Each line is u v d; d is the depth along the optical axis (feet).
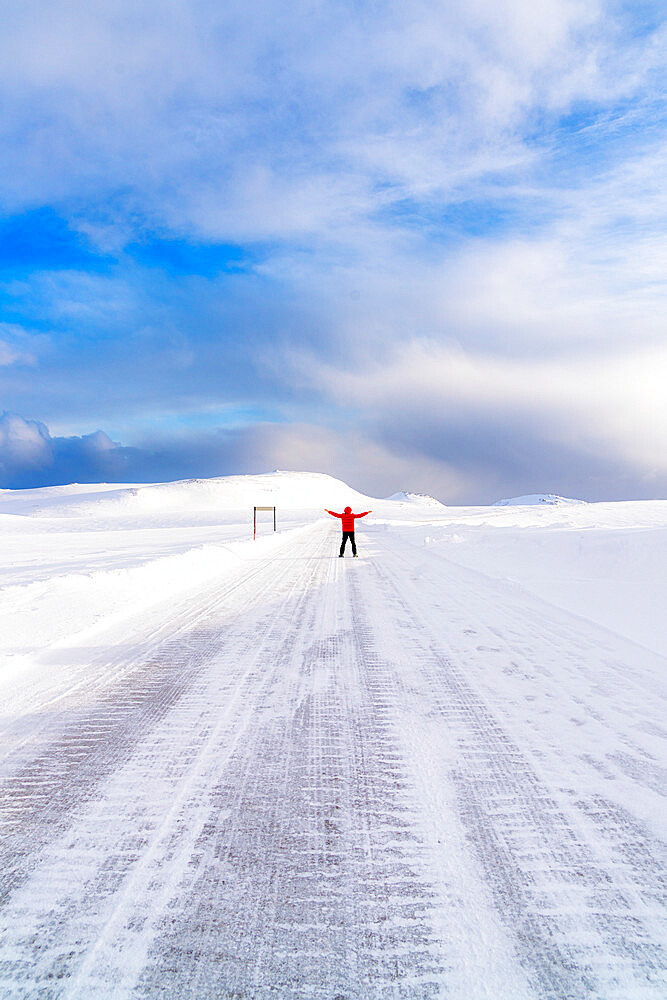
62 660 16.72
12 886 6.59
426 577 36.32
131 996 5.06
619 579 30.09
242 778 9.36
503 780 9.27
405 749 10.50
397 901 6.35
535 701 13.07
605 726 11.53
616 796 8.73
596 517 105.09
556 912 6.17
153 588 30.12
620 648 17.76
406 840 7.56
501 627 21.12
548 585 30.60
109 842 7.50
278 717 12.16
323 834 7.71
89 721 11.92
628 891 6.53
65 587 27.45
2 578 33.91
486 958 5.51
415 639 19.40
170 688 14.15
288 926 5.96
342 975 5.32
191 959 5.51
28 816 8.15
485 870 6.92
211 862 7.07
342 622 22.36
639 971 5.34
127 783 9.18
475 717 12.10
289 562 47.62
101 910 6.19
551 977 5.27
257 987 5.18
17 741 10.87
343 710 12.59
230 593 30.09
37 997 5.04
